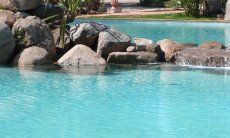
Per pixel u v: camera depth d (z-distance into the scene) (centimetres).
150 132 1040
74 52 1794
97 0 3803
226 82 1511
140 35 2655
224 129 1061
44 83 1464
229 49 1892
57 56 1889
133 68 1741
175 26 3083
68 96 1321
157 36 2625
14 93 1345
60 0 2081
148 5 4412
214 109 1216
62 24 1922
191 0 3497
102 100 1287
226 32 2791
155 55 1856
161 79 1550
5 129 1048
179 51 1866
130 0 4925
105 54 1858
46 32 1844
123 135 1016
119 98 1309
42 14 2028
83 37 1902
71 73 1622
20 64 1738
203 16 3500
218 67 1756
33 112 1172
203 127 1077
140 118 1137
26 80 1498
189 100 1298
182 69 1728
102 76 1587
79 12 3541
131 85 1460
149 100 1295
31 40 1803
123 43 1873
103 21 3288
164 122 1108
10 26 1884
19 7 1970
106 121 1111
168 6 4253
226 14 3375
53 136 1005
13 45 1772
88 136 1007
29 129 1049
